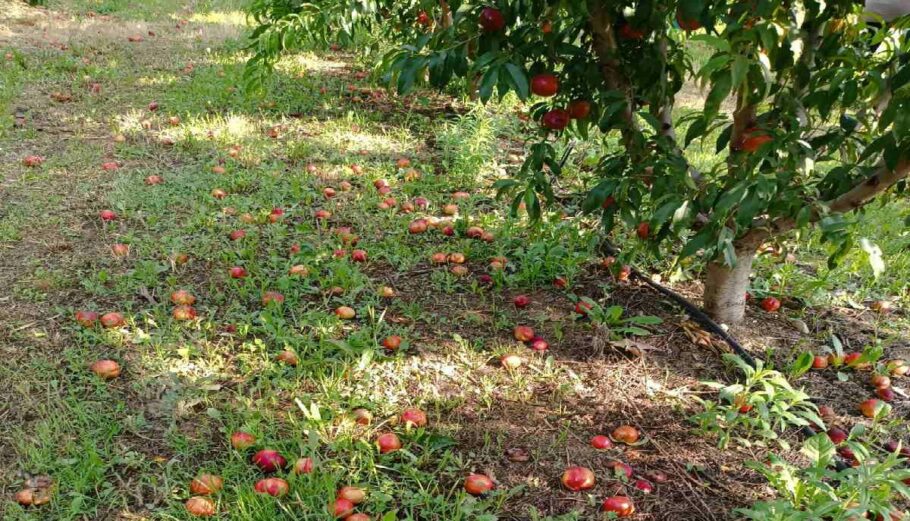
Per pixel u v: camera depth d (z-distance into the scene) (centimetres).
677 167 301
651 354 350
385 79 273
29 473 260
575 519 249
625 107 309
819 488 240
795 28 273
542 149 329
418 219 465
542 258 418
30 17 902
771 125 308
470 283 404
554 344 354
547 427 299
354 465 268
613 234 457
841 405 322
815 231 457
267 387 306
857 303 404
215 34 929
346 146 586
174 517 241
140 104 647
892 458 244
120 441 277
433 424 296
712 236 285
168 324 345
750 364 343
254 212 466
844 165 305
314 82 739
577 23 301
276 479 251
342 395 307
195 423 290
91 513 246
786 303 401
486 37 271
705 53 798
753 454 289
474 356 341
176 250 413
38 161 509
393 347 337
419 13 579
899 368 344
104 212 440
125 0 1077
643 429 300
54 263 395
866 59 282
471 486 259
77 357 321
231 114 630
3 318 345
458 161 541
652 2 279
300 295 381
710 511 260
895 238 459
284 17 570
